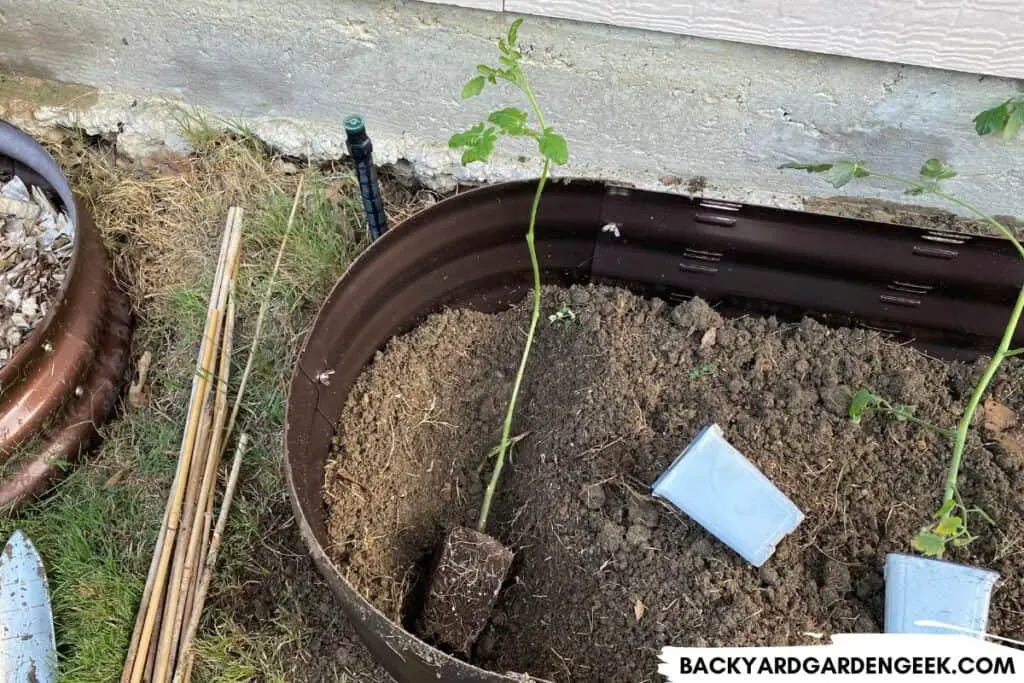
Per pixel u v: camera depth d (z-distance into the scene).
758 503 1.36
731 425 1.55
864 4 1.42
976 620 1.29
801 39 1.51
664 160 1.86
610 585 1.40
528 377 1.73
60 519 1.65
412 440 1.64
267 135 2.01
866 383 1.64
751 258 1.71
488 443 1.68
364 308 1.57
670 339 1.69
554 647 1.42
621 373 1.61
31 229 1.93
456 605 1.42
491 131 1.25
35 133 2.05
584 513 1.47
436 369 1.73
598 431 1.54
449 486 1.63
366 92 1.89
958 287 1.64
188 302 1.83
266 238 1.90
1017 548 1.42
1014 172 1.68
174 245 1.94
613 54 1.65
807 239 1.64
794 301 1.78
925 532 1.28
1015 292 1.61
